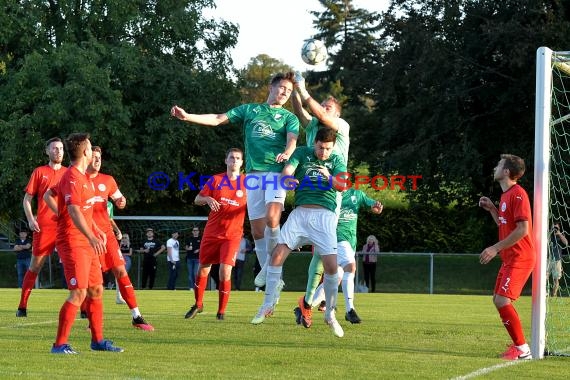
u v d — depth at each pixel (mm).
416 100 53000
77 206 11711
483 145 52125
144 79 53188
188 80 53750
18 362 11047
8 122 49188
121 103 51000
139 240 49219
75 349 12641
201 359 11750
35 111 49594
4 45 54656
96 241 11711
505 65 49938
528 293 43750
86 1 54375
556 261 27438
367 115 59031
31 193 18609
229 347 13219
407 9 55562
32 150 48906
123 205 16969
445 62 50781
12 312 20172
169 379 9898
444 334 16266
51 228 18703
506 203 13258
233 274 42344
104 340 12609
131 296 16000
